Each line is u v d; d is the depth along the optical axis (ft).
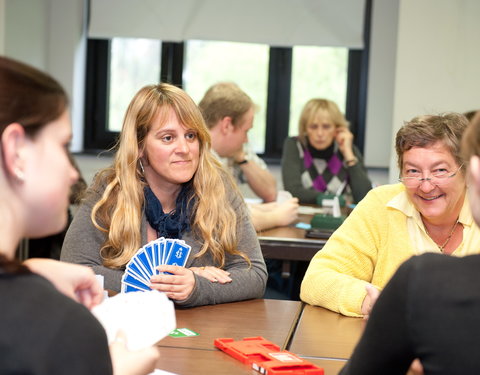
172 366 4.76
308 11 18.39
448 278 2.98
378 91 18.53
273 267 11.25
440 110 15.31
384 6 18.34
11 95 2.76
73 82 18.83
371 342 3.25
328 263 6.82
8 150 2.76
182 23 18.67
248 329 5.75
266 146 19.03
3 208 2.80
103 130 19.51
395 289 3.13
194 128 6.98
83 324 2.64
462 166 6.22
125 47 19.29
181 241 6.49
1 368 2.49
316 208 13.57
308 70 18.88
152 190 7.20
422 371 3.05
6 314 2.54
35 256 10.75
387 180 18.28
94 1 18.85
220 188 7.15
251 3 18.48
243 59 19.01
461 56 15.19
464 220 6.55
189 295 6.27
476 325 2.87
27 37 17.40
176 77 19.12
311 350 5.24
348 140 15.05
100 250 6.99
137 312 4.09
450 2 15.15
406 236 6.75
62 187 2.93
